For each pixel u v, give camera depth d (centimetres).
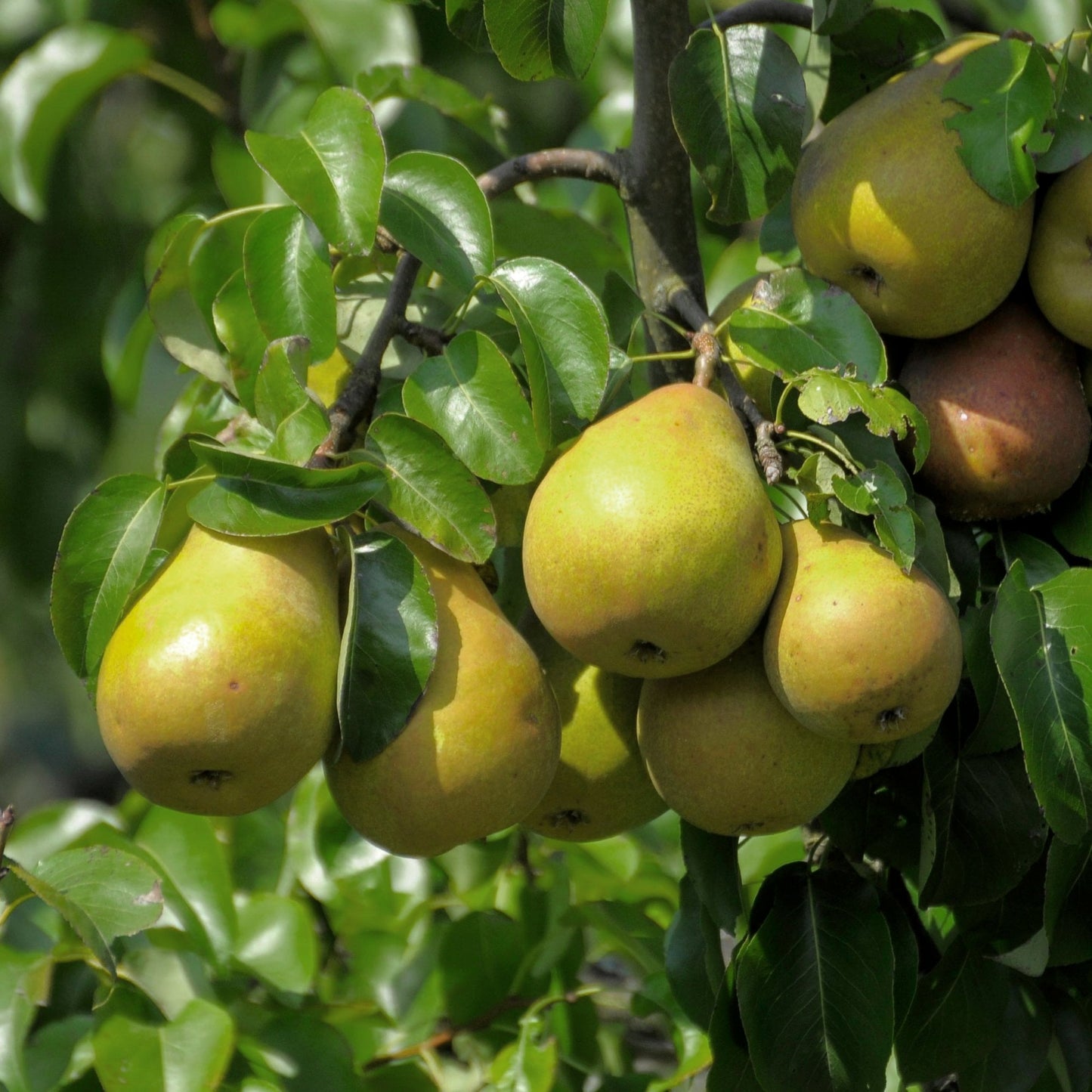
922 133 204
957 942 208
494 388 202
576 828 209
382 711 199
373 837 201
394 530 202
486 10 204
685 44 210
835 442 204
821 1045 205
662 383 213
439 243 205
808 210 206
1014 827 206
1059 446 205
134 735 198
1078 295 204
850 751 204
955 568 207
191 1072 211
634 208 212
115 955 215
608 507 199
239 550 199
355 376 204
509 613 211
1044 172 205
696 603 199
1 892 212
